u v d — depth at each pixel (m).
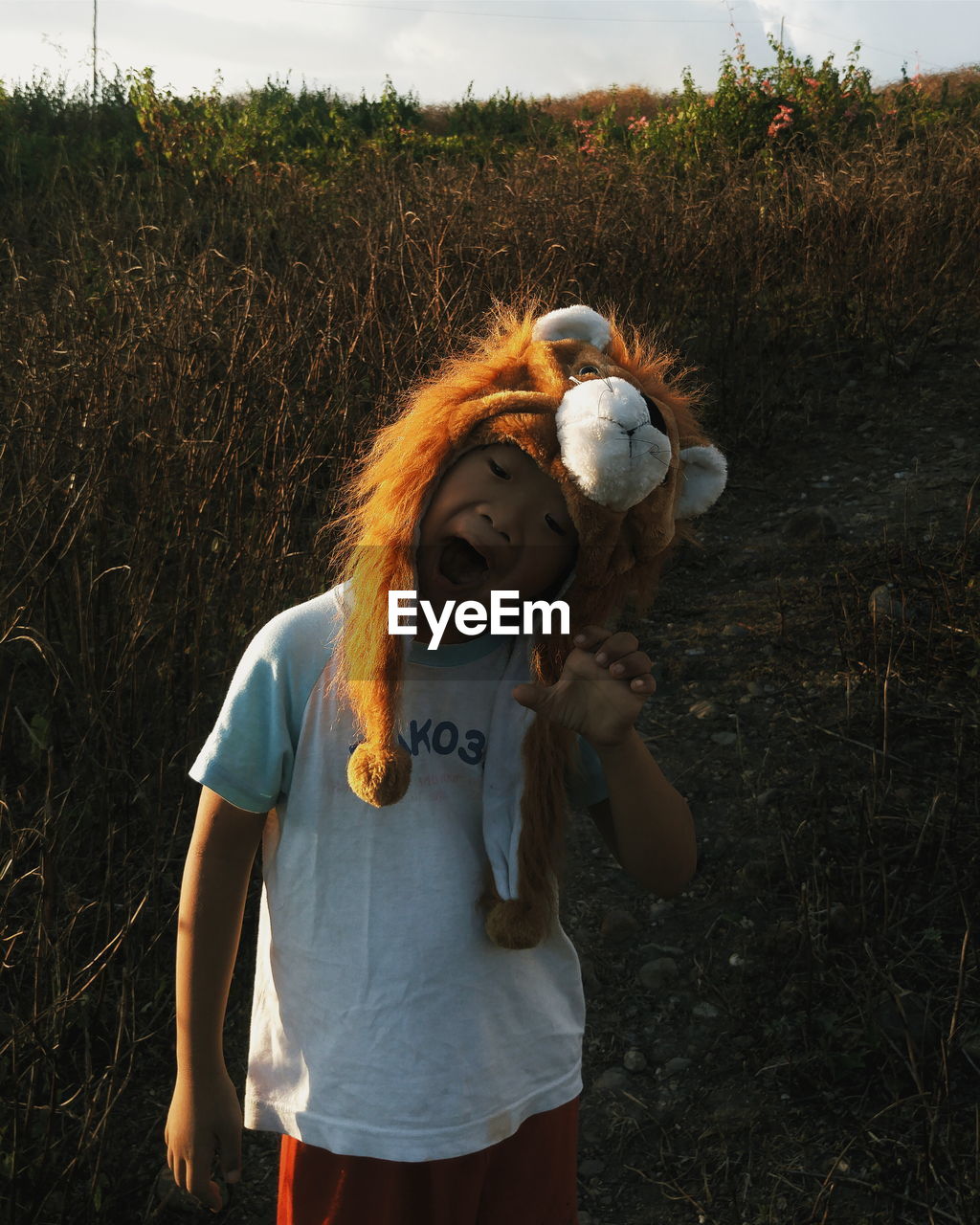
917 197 6.56
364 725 1.24
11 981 2.24
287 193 7.52
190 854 1.28
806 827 2.88
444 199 6.77
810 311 6.29
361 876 1.24
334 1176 1.25
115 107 10.68
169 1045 2.31
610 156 9.26
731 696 3.50
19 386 3.31
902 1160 2.05
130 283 4.21
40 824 2.47
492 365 1.26
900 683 3.35
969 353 5.96
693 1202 2.04
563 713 1.19
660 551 1.26
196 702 2.78
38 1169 1.89
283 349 3.87
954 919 2.57
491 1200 1.35
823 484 4.90
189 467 3.24
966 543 3.83
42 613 2.91
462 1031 1.25
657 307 5.56
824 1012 2.39
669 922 2.74
